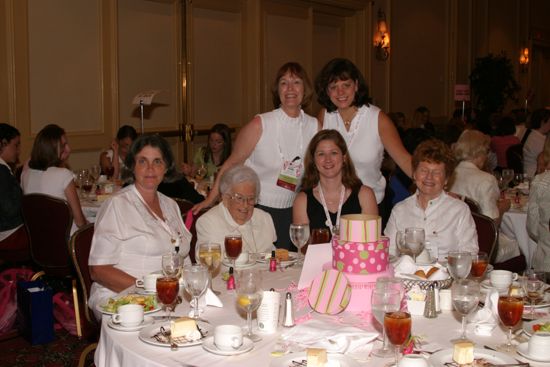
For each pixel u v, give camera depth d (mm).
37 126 6602
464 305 1999
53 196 4531
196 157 6852
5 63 6297
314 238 3068
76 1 6898
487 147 4699
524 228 4934
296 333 2020
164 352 1938
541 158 4082
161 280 2203
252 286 2027
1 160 4941
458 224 3252
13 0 6289
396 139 3840
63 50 6809
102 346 2156
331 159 3332
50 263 4562
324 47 10539
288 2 9562
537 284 2350
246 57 9086
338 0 10344
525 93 16156
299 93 3852
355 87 3812
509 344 1999
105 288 2977
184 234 3146
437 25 12883
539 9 16656
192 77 8297
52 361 3955
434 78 12930
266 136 3889
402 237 2787
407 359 1705
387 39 11375
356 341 1944
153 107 7824
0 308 4340
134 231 2939
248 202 3225
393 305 1900
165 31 7953
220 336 1926
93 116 7168
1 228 4934
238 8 8883
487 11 14242
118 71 7391
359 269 2295
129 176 3068
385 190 4117
